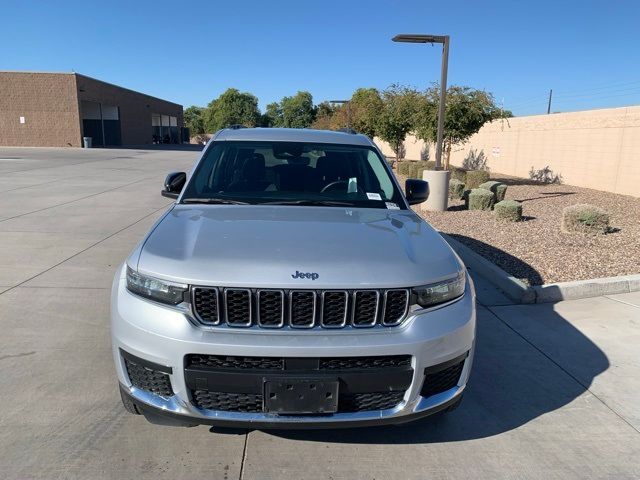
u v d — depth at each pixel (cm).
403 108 1722
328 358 234
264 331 235
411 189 409
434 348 246
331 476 260
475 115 1433
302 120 10000
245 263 244
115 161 2511
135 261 262
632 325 466
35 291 520
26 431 287
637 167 1365
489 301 530
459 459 277
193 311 238
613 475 267
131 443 279
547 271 605
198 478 254
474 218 1001
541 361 395
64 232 805
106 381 344
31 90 3591
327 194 369
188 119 11525
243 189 367
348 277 239
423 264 261
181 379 235
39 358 375
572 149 1661
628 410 329
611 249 700
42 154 2909
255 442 284
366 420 242
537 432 303
